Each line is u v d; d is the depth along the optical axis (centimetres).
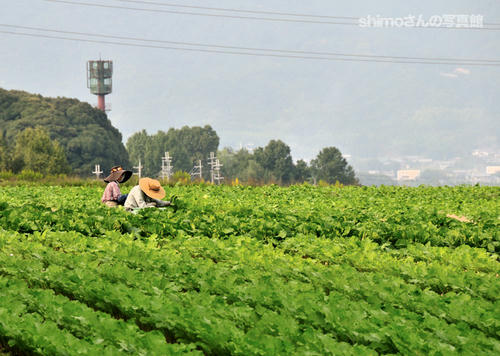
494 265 3181
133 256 2970
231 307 2184
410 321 2077
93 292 2362
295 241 3697
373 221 4391
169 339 2220
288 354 1778
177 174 10962
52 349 1836
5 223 3997
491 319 2148
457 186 8612
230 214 4753
